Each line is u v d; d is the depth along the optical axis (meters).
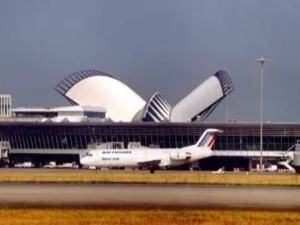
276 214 73.25
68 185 111.56
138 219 68.56
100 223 65.75
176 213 73.25
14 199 87.88
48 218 68.94
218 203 84.69
